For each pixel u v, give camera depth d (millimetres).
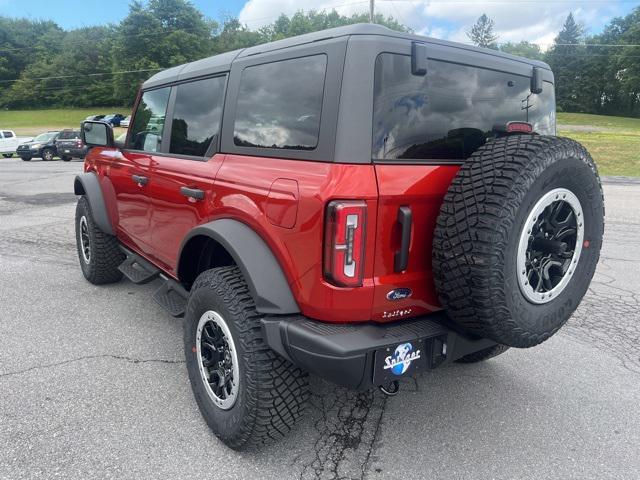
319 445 2734
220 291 2543
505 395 3305
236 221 2604
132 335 4066
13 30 113875
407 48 2297
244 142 2732
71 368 3494
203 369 2768
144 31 90375
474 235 2084
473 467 2584
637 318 4719
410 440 2799
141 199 3879
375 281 2201
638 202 12078
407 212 2197
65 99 100312
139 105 4188
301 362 2246
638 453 2723
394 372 2256
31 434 2734
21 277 5574
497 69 2723
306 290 2232
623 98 93312
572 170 2254
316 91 2287
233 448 2623
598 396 3312
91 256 4996
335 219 2070
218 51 99875
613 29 98375
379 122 2199
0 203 11102
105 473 2451
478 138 2646
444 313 2543
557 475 2535
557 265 2402
